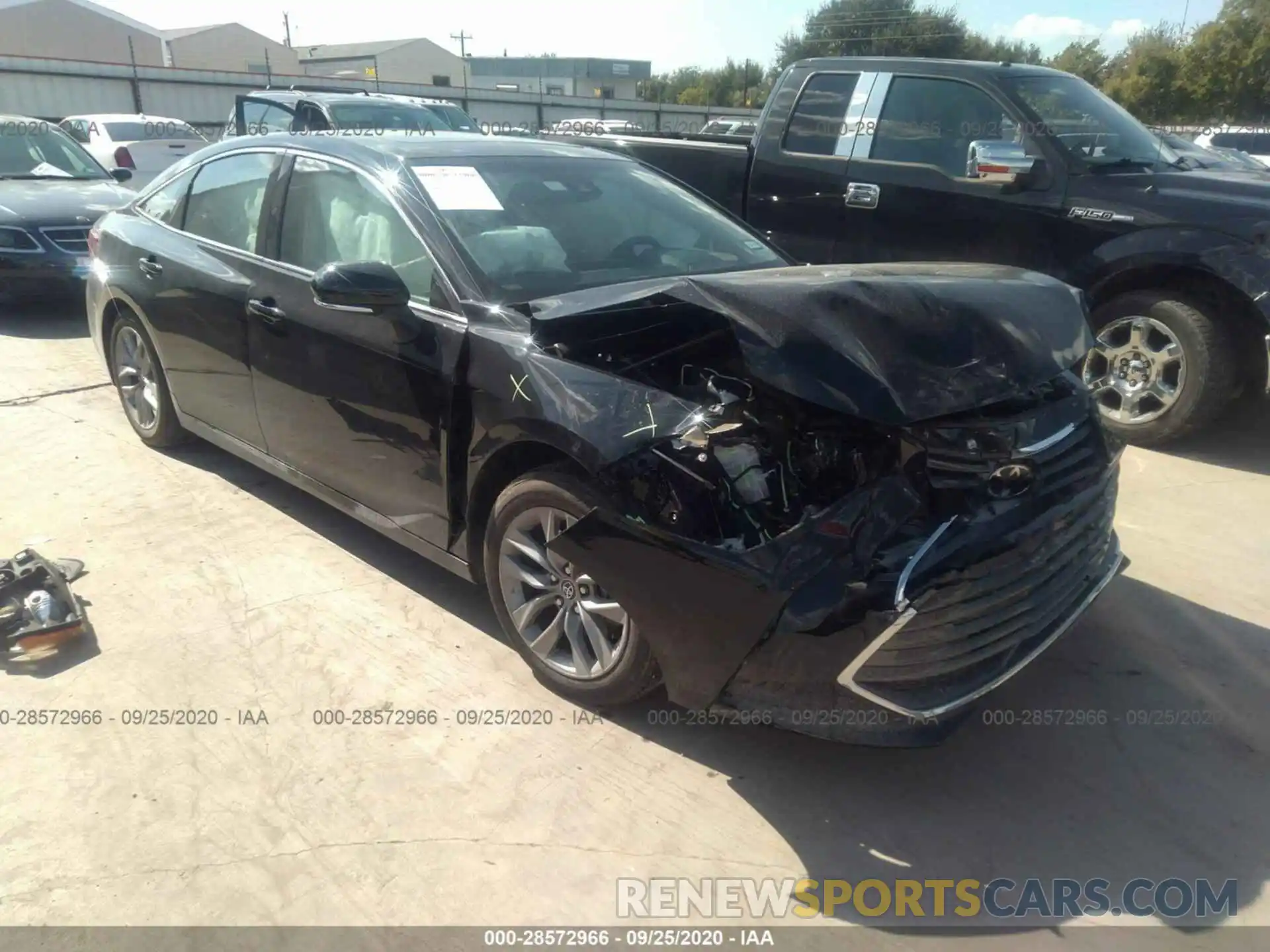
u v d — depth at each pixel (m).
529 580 3.21
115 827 2.69
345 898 2.48
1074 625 3.57
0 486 4.83
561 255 3.62
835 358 2.64
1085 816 2.76
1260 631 3.65
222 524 4.45
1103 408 5.70
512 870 2.56
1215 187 5.19
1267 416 6.11
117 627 3.63
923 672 2.61
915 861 2.61
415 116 11.28
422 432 3.41
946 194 5.82
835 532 2.53
